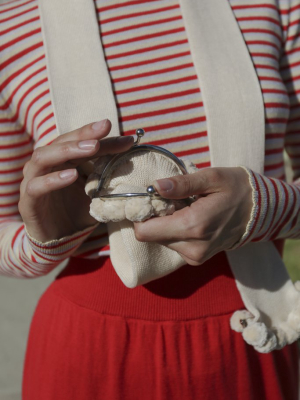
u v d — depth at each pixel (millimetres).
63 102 647
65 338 690
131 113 660
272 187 583
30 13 703
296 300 669
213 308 663
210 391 662
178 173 565
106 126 524
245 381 669
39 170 542
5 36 700
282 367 714
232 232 571
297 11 715
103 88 651
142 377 661
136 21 688
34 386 725
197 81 668
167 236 535
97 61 661
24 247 662
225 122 653
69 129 643
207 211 533
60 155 517
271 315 669
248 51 681
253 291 662
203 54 666
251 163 657
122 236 572
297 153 760
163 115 663
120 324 662
